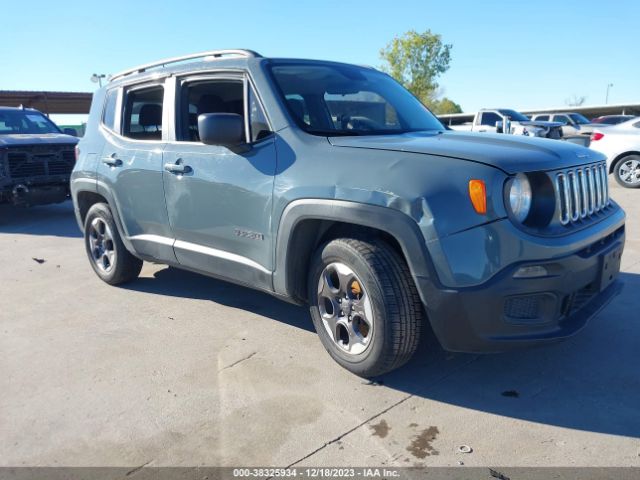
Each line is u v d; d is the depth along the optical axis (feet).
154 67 14.42
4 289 16.84
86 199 17.06
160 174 13.28
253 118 11.59
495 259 8.48
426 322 12.30
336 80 12.86
